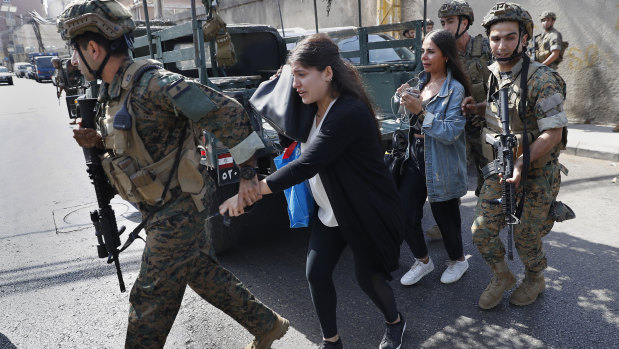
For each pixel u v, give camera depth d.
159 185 1.78
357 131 1.79
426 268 3.00
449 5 3.63
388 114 4.00
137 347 1.90
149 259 1.84
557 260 3.26
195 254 1.90
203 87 1.73
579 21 6.94
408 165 2.84
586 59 7.00
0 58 65.81
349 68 1.89
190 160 1.83
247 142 1.75
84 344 2.58
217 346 2.50
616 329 2.44
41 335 2.68
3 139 9.64
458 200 2.94
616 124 6.90
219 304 2.08
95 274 3.42
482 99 3.65
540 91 2.24
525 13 2.25
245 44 4.60
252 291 3.02
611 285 2.89
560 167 2.51
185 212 1.85
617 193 4.56
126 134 1.71
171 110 1.74
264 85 2.14
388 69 3.94
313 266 2.09
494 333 2.47
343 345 2.44
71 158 7.44
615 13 6.59
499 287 2.64
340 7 10.44
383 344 2.32
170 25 4.80
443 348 2.38
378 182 1.92
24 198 5.39
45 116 13.08
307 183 2.14
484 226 2.51
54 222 4.54
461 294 2.88
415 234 2.90
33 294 3.16
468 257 3.38
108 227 1.97
